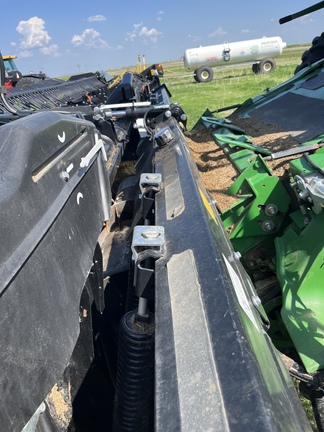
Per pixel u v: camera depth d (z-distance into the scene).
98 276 1.64
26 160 1.02
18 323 0.83
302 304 2.21
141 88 7.58
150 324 1.33
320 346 2.01
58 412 1.16
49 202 1.10
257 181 2.74
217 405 0.81
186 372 0.90
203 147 4.02
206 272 1.18
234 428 0.76
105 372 1.65
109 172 2.67
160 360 0.96
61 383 1.21
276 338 2.59
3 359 0.77
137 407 1.32
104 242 2.44
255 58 24.05
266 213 2.75
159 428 0.81
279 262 2.48
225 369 0.88
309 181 2.25
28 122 1.16
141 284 1.31
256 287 2.76
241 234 2.79
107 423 1.51
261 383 0.84
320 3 4.33
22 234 0.91
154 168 2.43
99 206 1.63
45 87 6.08
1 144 1.02
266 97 5.03
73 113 2.79
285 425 0.81
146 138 4.00
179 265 1.26
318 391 1.98
